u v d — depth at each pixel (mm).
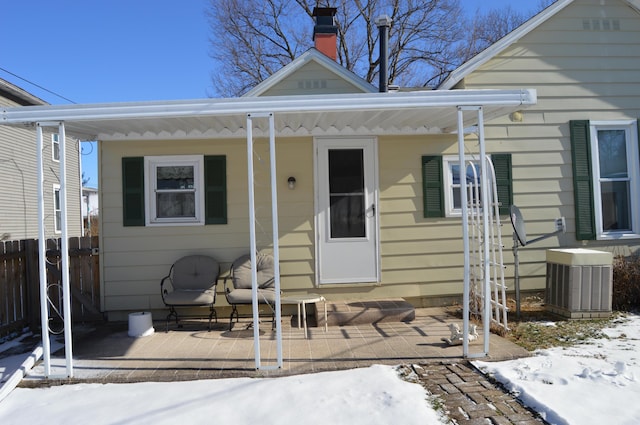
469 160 6352
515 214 5773
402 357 4496
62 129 4289
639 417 3160
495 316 5926
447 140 6734
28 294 6266
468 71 6723
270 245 6531
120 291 6402
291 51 20297
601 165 7004
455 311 6430
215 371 4266
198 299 5703
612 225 6996
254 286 4281
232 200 6512
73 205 16516
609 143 7031
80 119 4270
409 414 3324
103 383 4137
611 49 6996
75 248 6488
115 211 6422
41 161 4285
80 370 4395
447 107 4461
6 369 4637
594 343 4801
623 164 7031
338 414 3395
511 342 4871
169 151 6457
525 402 3488
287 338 5277
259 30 20188
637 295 6125
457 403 3512
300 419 3352
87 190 24672
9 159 13391
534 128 6859
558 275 5992
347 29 19047
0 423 3453
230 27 20219
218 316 6484
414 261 6672
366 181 6613
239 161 6531
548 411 3268
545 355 4445
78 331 5969
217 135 6383
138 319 5551
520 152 6848
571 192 6891
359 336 5289
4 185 13141
